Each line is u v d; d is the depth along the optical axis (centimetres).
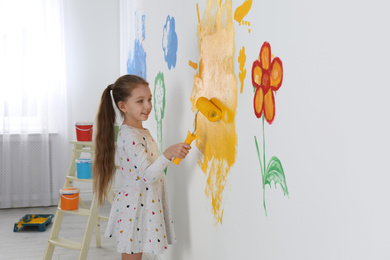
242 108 124
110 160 196
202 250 166
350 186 75
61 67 381
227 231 139
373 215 70
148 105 180
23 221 325
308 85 88
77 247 233
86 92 394
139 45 290
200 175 167
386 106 66
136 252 177
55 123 385
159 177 171
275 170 104
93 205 234
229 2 131
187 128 181
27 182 380
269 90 106
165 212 191
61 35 378
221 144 143
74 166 259
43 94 376
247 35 119
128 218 177
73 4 387
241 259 127
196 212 173
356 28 72
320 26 83
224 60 137
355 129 73
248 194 121
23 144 376
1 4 363
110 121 196
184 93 184
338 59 77
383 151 67
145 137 182
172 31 200
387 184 66
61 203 242
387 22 65
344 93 76
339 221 79
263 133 110
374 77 68
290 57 95
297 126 93
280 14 99
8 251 280
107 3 394
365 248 72
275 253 105
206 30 154
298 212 93
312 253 88
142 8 276
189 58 175
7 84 368
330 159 81
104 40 395
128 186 180
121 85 179
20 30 369
